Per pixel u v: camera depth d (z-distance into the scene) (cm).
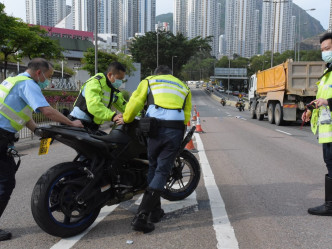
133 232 360
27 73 362
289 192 505
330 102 387
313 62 1566
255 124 1853
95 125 439
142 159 400
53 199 345
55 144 1088
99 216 407
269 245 328
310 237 346
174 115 361
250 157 805
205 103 6031
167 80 377
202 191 512
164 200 470
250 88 2511
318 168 679
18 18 2434
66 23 7812
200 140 1123
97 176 355
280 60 10231
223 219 396
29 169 698
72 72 4684
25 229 371
